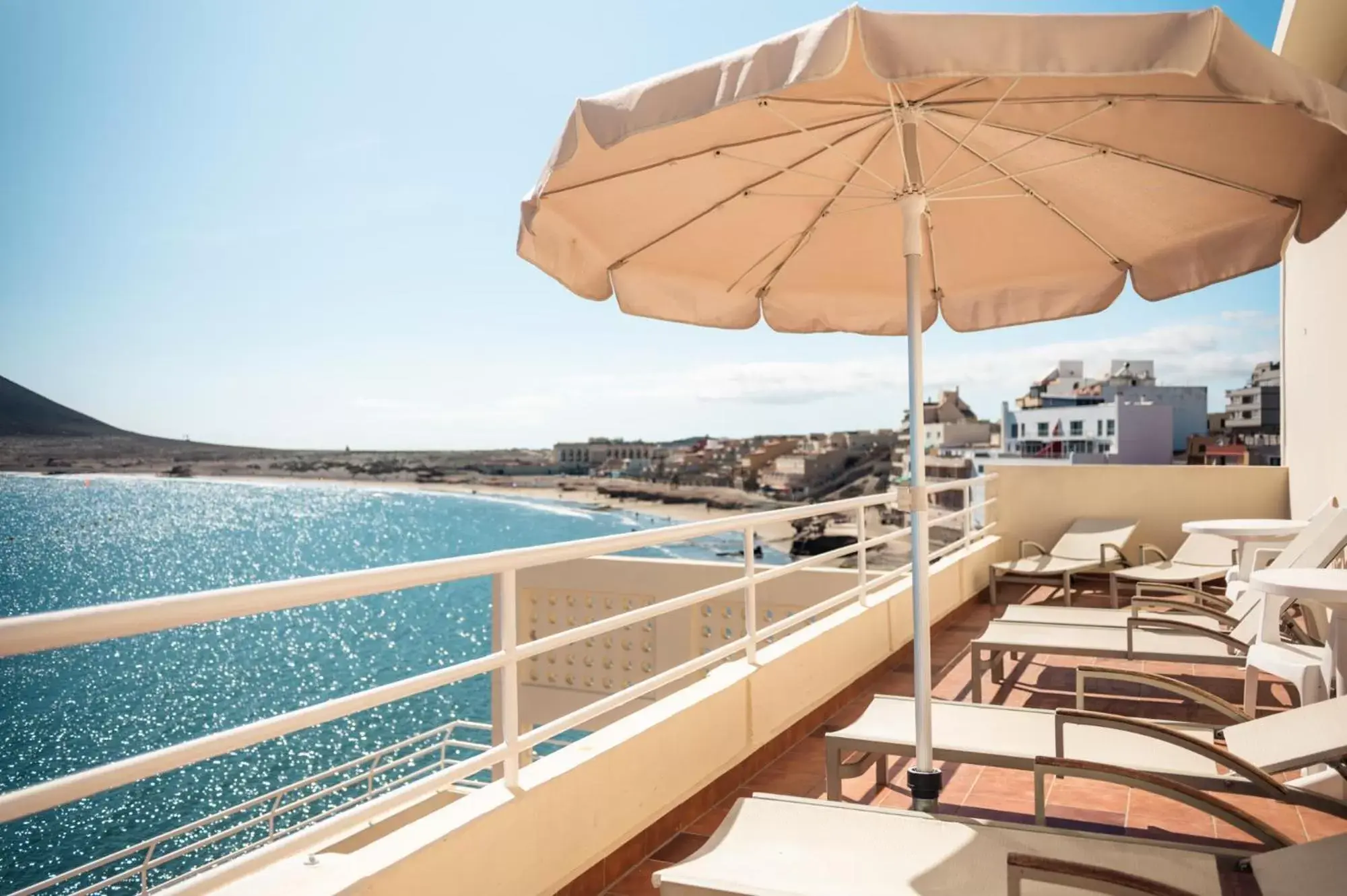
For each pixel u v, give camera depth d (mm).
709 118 2309
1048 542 8258
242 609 1431
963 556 7031
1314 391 6836
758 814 2092
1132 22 1543
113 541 101375
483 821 2037
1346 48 6559
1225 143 2375
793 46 1603
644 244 2867
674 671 3021
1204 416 51625
